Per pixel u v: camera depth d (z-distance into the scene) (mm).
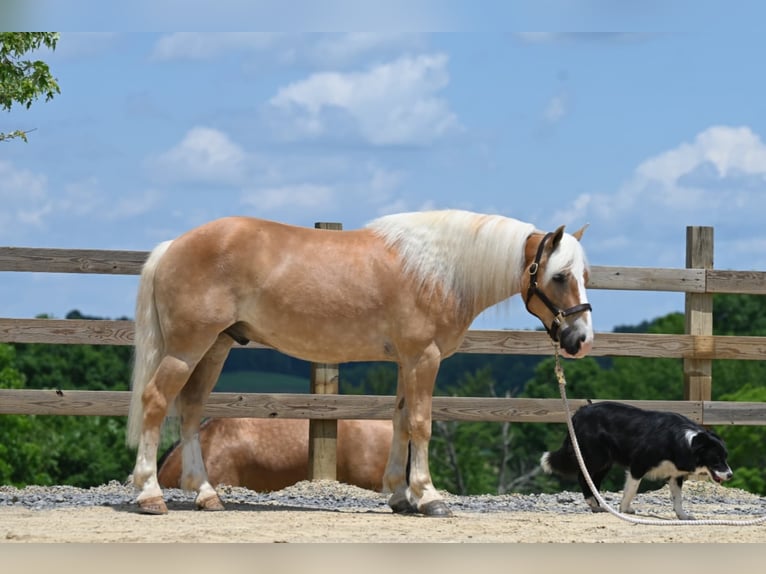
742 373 56719
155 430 9688
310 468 12773
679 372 56500
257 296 9742
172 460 13445
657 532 9266
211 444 13617
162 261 9812
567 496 12664
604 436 10750
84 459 41094
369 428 14125
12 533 8312
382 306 9734
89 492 12039
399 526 9156
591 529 9375
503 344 12844
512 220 9922
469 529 9070
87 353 49125
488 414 12828
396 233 9859
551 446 48156
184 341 9672
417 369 9727
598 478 10930
